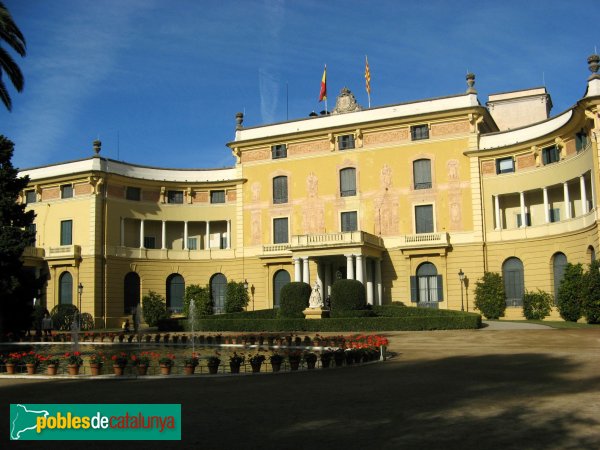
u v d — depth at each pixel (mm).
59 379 18000
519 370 17547
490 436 9594
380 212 53344
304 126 57469
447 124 52062
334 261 53500
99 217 54344
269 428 10391
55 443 9844
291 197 56781
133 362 18703
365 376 17062
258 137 58656
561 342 26000
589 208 43219
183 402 13039
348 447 9094
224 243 61469
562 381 15117
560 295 41469
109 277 54406
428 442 9297
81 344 34000
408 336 32875
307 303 46344
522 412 11344
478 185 50438
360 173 54531
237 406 12477
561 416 10914
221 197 60625
